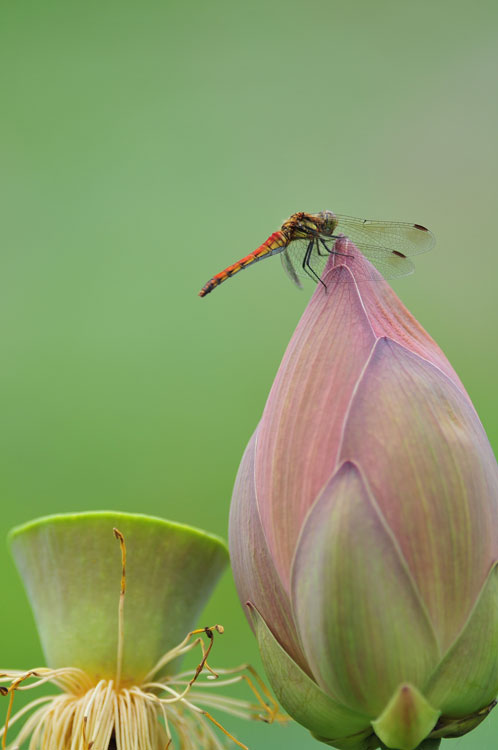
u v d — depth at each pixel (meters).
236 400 1.55
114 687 0.84
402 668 0.78
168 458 1.46
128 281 1.79
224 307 1.73
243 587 0.81
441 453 0.79
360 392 0.80
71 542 0.84
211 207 1.96
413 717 0.78
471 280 1.74
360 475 0.79
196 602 0.84
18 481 1.45
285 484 0.80
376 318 0.81
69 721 0.84
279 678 0.80
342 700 0.79
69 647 0.84
